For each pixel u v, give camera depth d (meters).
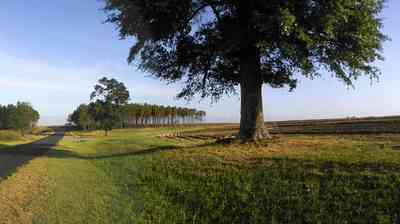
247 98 17.45
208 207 9.69
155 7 16.16
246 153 14.66
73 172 16.30
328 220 7.81
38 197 10.96
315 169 10.65
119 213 9.36
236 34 15.55
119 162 18.66
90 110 94.44
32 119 107.38
